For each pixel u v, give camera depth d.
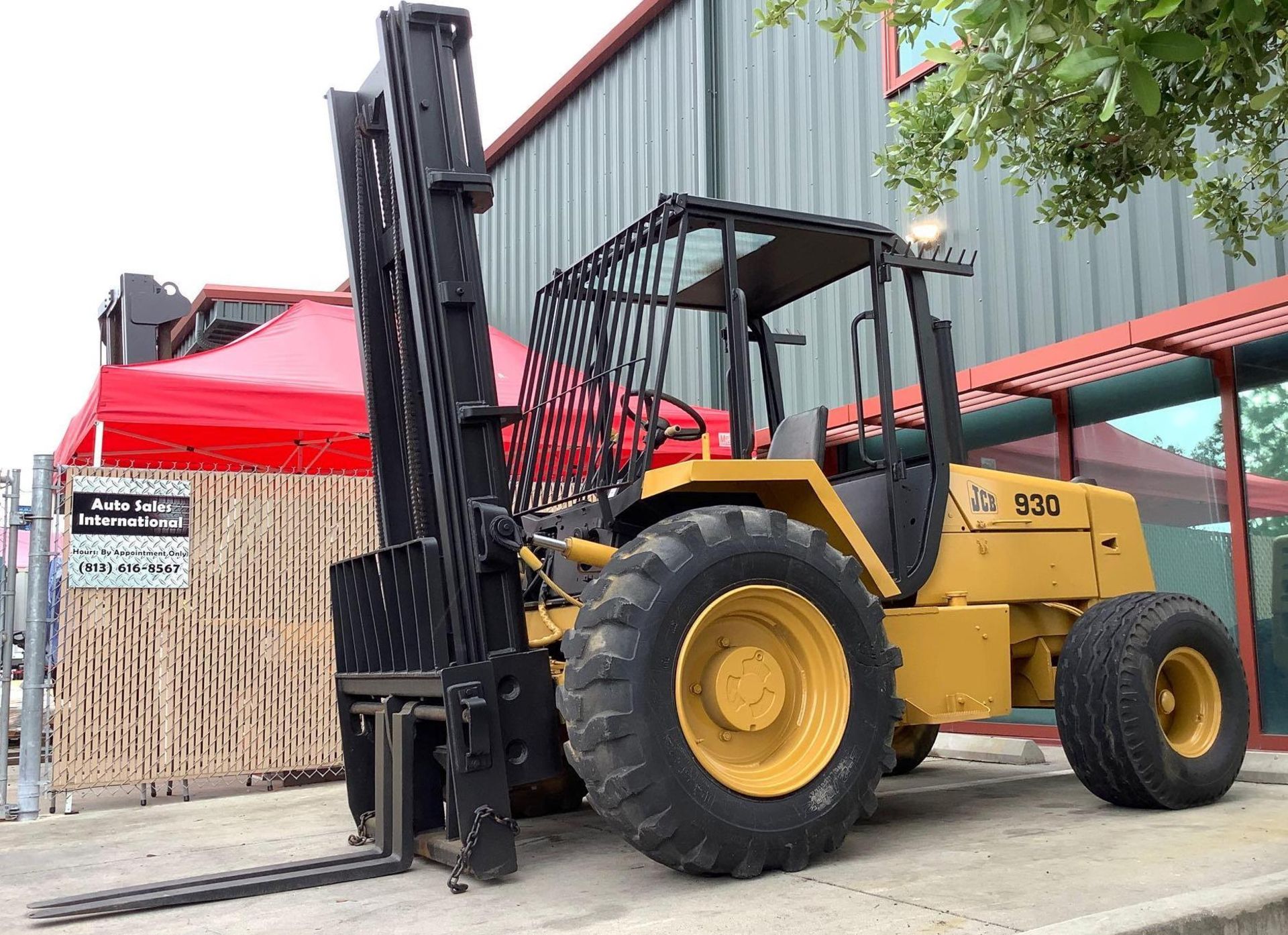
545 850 3.72
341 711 4.10
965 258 7.61
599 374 3.77
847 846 3.60
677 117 10.38
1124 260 6.64
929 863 3.27
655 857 3.04
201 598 5.94
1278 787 4.79
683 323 10.12
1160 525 6.41
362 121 4.10
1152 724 4.12
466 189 3.58
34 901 3.29
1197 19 2.98
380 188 4.09
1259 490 5.91
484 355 3.55
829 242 4.07
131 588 5.76
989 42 2.84
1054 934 2.31
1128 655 4.16
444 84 3.65
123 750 5.66
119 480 5.79
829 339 8.59
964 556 4.42
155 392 6.39
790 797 3.21
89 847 4.27
